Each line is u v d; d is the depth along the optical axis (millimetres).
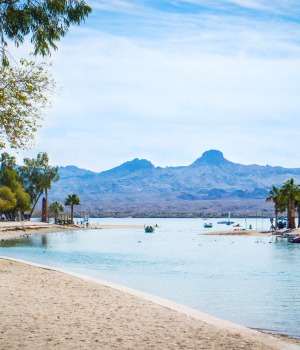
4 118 15789
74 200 179000
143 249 76562
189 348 11289
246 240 106750
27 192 156625
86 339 11570
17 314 14305
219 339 12461
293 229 121875
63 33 13320
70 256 60250
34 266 30781
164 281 34906
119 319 14469
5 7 12836
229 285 32875
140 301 18344
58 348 10578
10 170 144500
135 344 11383
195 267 47625
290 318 20375
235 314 21359
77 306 16453
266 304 24297
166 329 13367
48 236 113188
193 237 123125
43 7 13031
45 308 15680
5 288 19969
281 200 130750
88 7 13188
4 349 10258
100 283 23359
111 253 66812
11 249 70438
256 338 12922
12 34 13031
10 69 15758
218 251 73000
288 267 48250
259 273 42281
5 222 134875
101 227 189750
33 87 16047
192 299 25969
